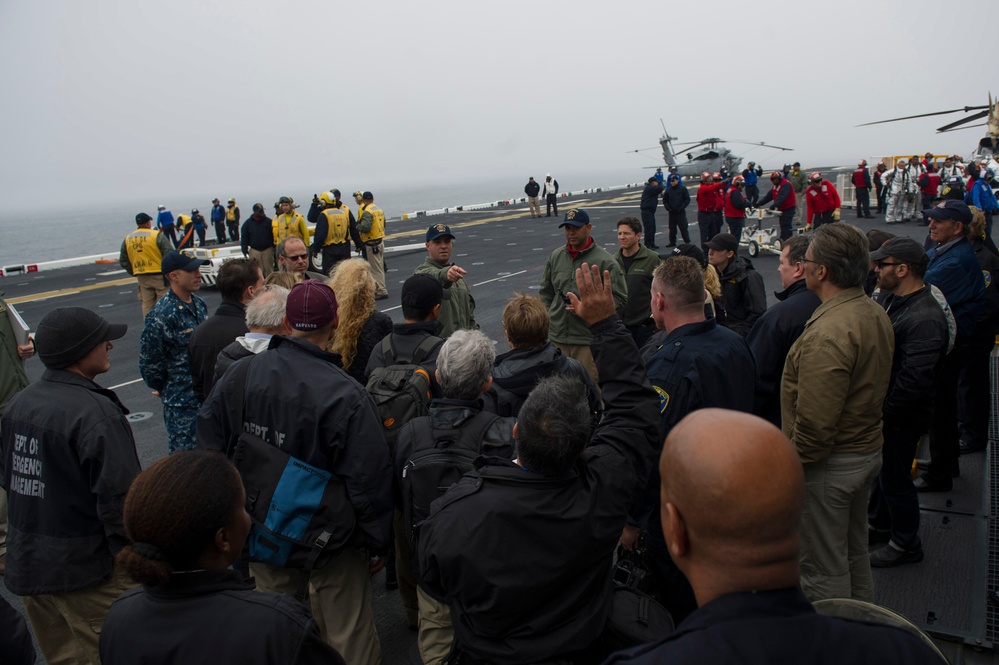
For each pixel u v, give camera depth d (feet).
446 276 17.26
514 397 10.37
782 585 3.68
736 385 9.09
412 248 64.39
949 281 13.65
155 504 5.20
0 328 14.03
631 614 6.98
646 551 8.71
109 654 5.37
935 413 14.06
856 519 9.96
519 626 6.56
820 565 9.71
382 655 10.76
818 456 9.18
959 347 13.67
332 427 8.45
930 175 62.59
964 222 13.64
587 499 6.50
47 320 9.01
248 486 8.53
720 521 3.66
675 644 3.61
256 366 8.88
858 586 10.14
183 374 14.62
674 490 3.92
